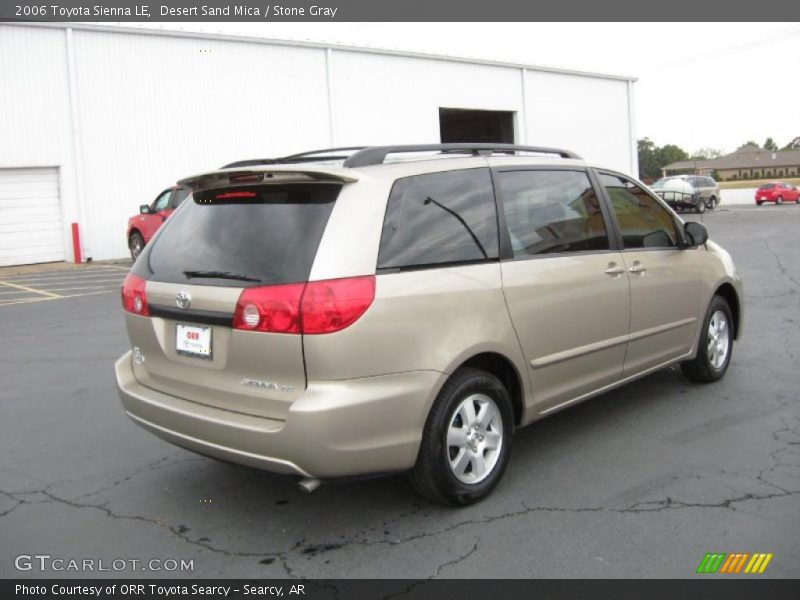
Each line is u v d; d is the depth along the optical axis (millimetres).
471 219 3879
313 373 3213
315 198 3467
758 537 3379
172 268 3744
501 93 29000
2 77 17844
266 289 3287
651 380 5992
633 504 3758
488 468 3859
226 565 3311
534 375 4078
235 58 21641
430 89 26562
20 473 4477
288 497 4012
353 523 3672
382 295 3332
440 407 3568
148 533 3641
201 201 3898
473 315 3695
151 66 20094
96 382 6641
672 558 3221
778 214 32094
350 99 24312
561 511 3707
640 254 4883
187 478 4332
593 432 4832
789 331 7672
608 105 33469
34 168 18641
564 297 4207
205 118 21172
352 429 3232
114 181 19688
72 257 19203
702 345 5570
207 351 3535
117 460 4660
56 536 3631
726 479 4027
